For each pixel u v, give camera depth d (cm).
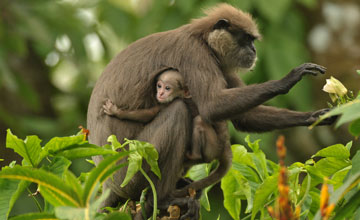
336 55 2503
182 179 1224
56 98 2633
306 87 2200
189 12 2219
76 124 2362
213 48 1270
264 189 823
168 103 1164
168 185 1130
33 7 2373
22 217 676
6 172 645
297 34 2283
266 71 2120
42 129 2250
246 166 1034
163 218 1084
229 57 1298
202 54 1220
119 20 2555
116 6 2581
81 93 2542
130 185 1135
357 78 2498
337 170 870
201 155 1152
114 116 1162
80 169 1969
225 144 1180
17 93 2338
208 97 1171
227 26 1289
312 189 944
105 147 881
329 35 2523
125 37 2541
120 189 1148
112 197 1184
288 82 1133
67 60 2530
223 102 1153
